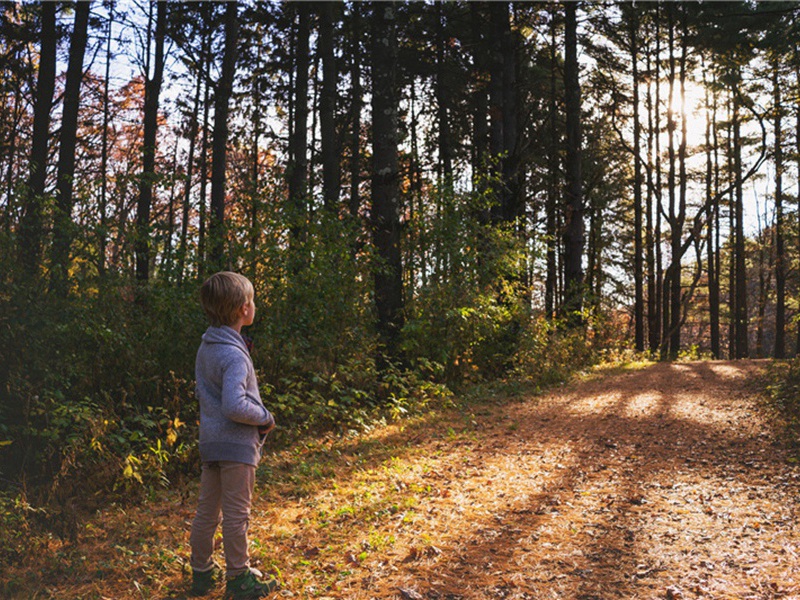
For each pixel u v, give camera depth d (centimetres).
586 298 1738
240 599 328
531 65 2636
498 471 601
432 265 1198
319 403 769
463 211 1254
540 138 2497
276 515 470
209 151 2702
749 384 1125
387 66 1042
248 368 324
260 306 903
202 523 338
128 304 809
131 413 629
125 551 382
